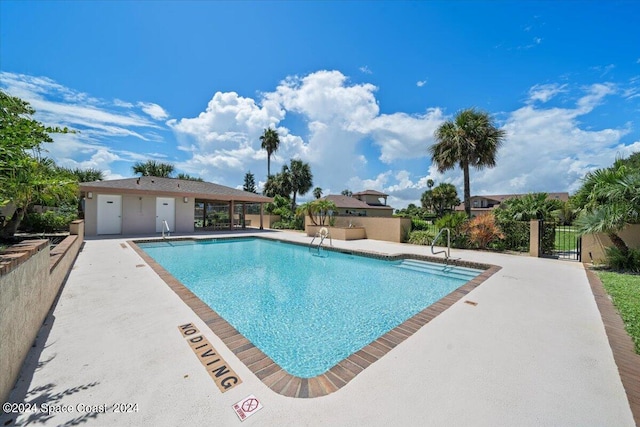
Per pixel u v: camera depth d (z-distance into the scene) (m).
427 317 3.75
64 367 2.45
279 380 2.34
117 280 5.43
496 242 10.38
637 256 6.75
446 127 15.52
